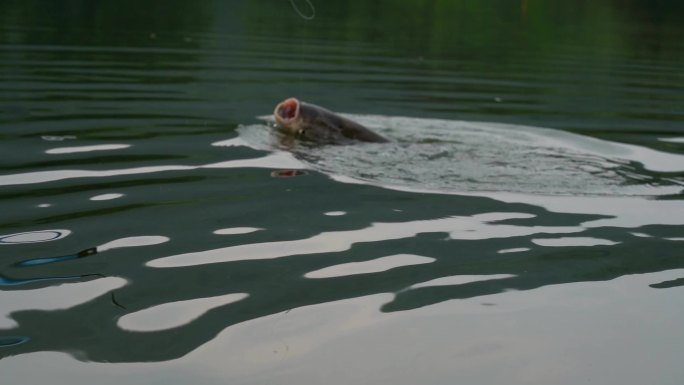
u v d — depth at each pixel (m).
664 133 7.86
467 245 4.10
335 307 3.25
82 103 7.73
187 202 4.64
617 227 4.52
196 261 3.70
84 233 4.02
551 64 13.23
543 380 2.75
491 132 7.52
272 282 3.49
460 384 2.70
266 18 17.73
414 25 18.31
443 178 5.48
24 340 2.87
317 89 9.49
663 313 3.32
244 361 2.79
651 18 22.44
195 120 7.20
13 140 6.06
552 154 6.51
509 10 22.59
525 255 3.98
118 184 4.98
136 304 3.21
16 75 9.10
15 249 3.76
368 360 2.84
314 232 4.19
